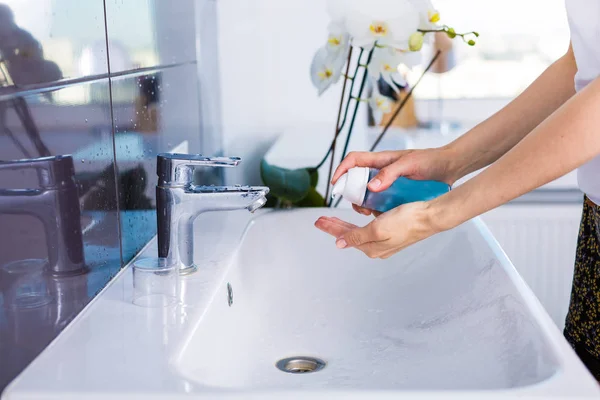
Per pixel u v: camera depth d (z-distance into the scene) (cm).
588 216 108
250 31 179
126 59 104
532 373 68
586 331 110
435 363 88
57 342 73
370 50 165
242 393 60
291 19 183
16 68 69
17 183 69
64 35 81
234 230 122
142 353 70
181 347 72
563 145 73
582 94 72
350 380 87
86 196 87
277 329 104
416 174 105
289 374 90
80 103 86
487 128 109
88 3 89
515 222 207
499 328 85
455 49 205
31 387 62
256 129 186
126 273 98
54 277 78
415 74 203
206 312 82
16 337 69
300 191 161
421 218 83
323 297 116
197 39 150
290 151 188
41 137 75
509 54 208
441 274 115
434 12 161
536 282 210
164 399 60
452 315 100
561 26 207
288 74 186
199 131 153
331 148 173
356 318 108
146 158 115
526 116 109
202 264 102
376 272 122
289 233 130
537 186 76
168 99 128
